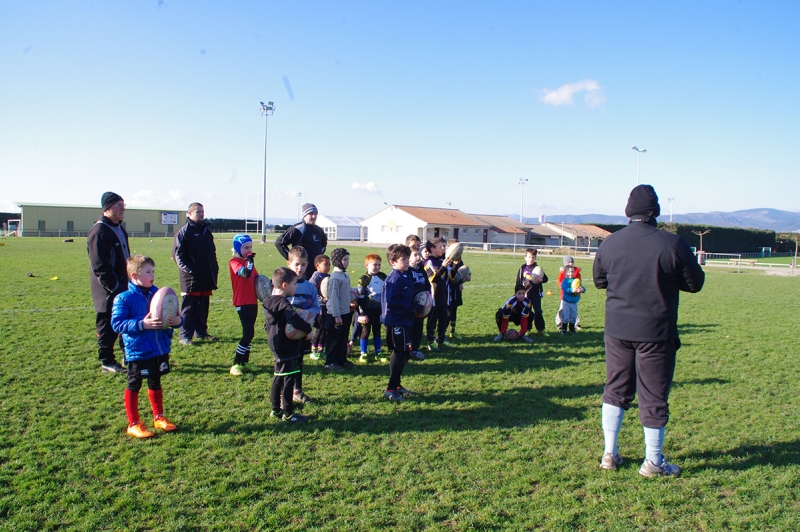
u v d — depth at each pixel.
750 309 13.22
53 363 6.68
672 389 6.28
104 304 6.15
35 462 3.98
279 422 4.94
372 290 7.25
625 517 3.45
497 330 9.81
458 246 8.22
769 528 3.34
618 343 4.00
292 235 7.73
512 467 4.12
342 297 6.77
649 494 3.73
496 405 5.59
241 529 3.22
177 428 4.73
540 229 66.25
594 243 61.25
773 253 66.62
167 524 3.24
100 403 5.29
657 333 3.81
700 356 8.00
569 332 9.79
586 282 19.30
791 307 13.79
